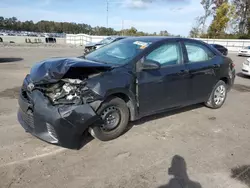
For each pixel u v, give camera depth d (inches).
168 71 160.1
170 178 109.5
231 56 908.0
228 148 140.8
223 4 1716.3
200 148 139.3
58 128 115.9
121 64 142.6
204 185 105.6
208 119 187.5
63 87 121.9
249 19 1717.5
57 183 103.0
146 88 148.6
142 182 105.9
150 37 175.2
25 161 117.9
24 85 138.0
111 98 134.5
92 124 128.0
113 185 103.2
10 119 168.1
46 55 616.7
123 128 145.5
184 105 182.1
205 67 187.8
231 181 109.2
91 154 127.3
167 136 153.0
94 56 166.9
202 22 1968.5
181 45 174.1
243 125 177.9
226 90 216.5
